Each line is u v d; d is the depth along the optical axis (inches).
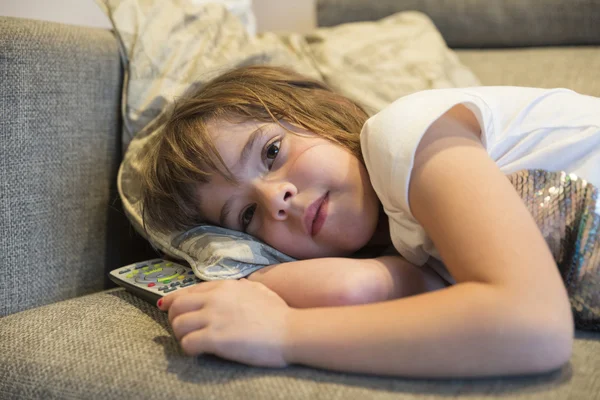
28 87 29.3
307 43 46.8
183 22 38.4
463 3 50.5
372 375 18.3
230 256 25.7
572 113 24.8
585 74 42.9
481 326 16.9
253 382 18.5
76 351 21.6
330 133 27.8
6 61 28.3
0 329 24.6
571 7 46.8
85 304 26.4
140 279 27.0
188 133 28.7
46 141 30.5
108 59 35.4
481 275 17.7
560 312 17.1
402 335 17.6
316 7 55.1
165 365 20.0
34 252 29.8
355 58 43.8
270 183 26.5
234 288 21.8
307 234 26.1
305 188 26.0
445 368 17.3
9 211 28.5
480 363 17.1
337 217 25.8
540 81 43.8
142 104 35.6
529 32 48.8
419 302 18.2
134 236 37.9
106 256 35.4
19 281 29.0
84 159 33.4
